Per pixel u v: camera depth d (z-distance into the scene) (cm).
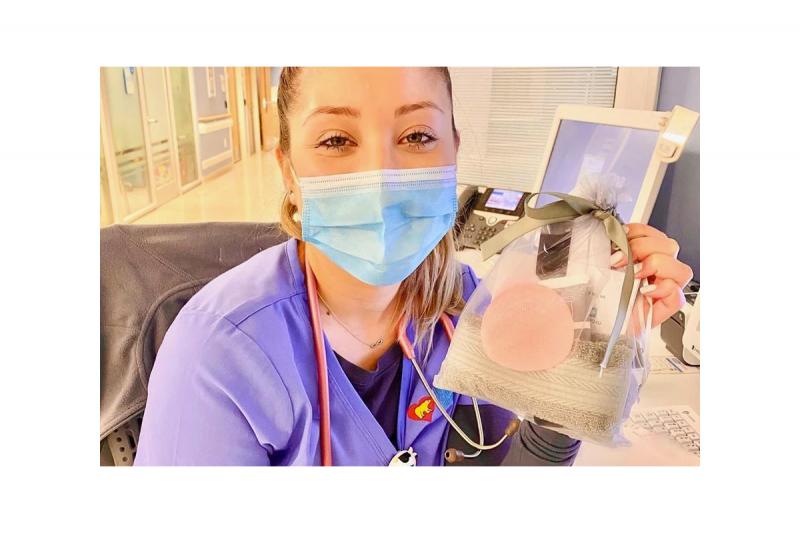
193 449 89
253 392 87
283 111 87
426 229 90
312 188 87
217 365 86
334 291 91
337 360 92
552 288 86
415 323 94
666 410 97
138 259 92
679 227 97
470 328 89
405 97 86
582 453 97
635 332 85
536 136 100
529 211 87
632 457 97
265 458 91
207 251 91
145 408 91
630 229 89
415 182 88
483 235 96
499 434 96
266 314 88
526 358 86
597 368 83
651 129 93
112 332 92
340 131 86
